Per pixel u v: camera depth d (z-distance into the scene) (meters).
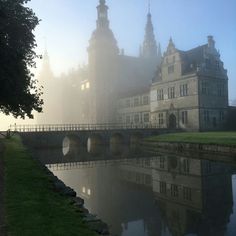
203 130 63.72
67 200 12.14
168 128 67.94
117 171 32.28
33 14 24.62
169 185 24.28
